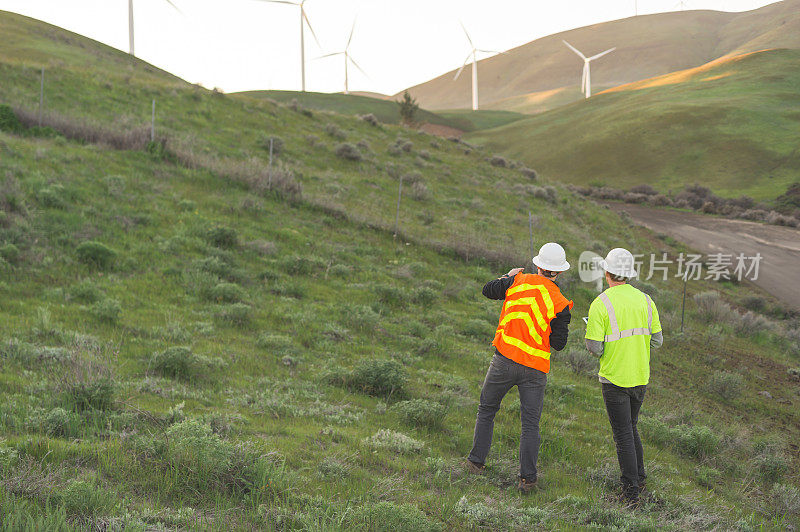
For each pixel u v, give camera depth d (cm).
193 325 878
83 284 961
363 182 2688
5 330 696
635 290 468
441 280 1603
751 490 599
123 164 1861
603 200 6038
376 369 712
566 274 1892
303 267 1386
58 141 1936
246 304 1052
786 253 3469
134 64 6362
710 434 700
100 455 363
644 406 877
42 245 1120
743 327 1784
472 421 635
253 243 1459
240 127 3083
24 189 1336
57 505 276
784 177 6912
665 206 5684
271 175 2033
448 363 931
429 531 318
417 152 3797
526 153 9944
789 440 895
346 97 14212
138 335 789
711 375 1205
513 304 451
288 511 316
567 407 782
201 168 2030
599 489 470
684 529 413
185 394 568
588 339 459
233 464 366
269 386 654
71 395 485
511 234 2392
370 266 1550
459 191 3069
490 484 450
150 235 1352
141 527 267
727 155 7812
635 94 12550
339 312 1113
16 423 405
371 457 460
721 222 4597
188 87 3678
